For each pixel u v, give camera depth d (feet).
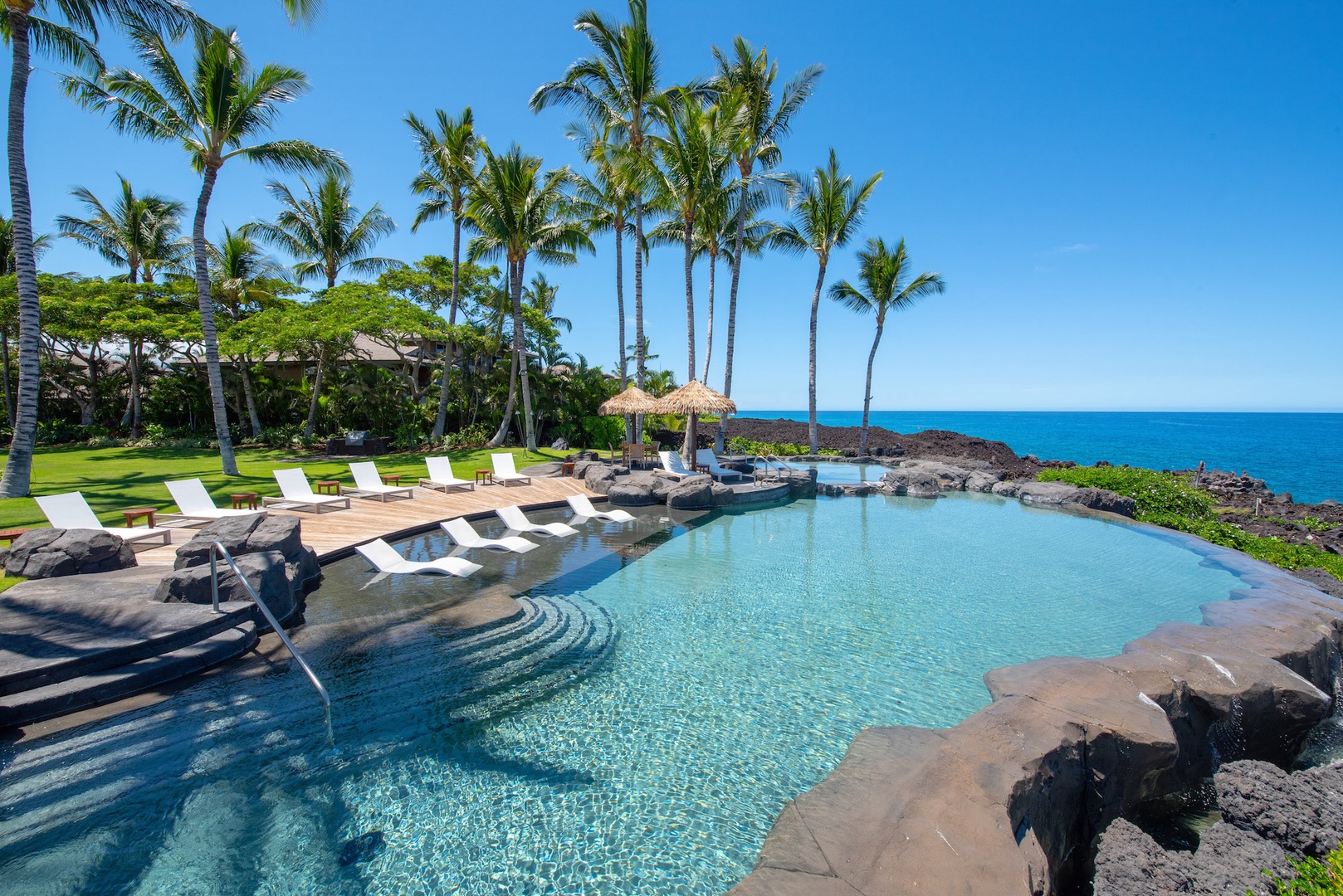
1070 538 40.57
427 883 10.75
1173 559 34.78
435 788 13.35
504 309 88.69
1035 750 13.32
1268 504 64.18
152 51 46.91
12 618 18.33
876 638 22.31
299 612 22.94
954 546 37.76
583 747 15.07
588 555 33.19
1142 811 14.82
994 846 10.37
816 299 85.20
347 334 72.13
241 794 12.90
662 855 11.54
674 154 64.44
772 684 18.56
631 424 78.33
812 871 9.86
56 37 40.50
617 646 21.34
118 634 17.44
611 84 64.80
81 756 13.67
